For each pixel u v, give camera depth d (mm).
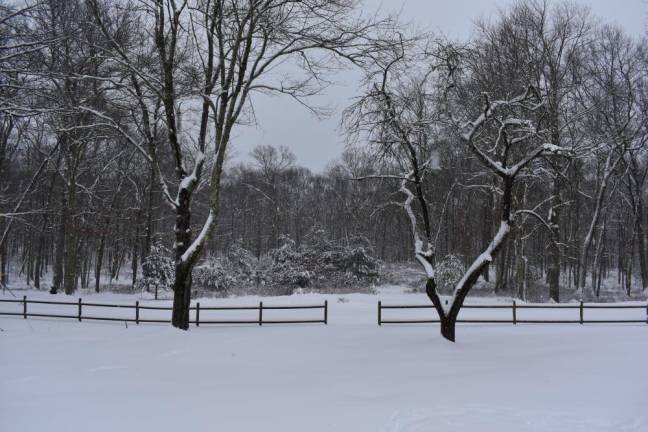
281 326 15906
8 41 13094
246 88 14531
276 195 62656
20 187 35656
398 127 13414
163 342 12805
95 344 12594
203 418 7152
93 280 48969
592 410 7449
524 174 19953
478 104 14977
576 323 17156
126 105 16047
